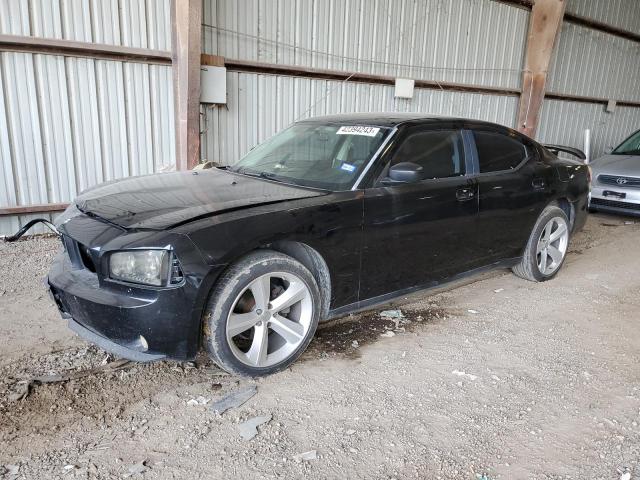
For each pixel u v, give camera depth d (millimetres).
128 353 2783
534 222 4723
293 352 3195
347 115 4352
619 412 2875
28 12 5414
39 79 5613
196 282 2682
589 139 11758
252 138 7270
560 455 2502
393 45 8398
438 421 2750
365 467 2381
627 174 7527
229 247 2773
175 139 6621
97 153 6152
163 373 3156
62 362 3256
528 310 4340
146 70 6230
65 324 3811
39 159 5812
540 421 2775
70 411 2748
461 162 4094
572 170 5121
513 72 10391
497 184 4227
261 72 7105
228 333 2879
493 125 4480
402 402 2920
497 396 3010
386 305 4375
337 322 3984
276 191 3338
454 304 4441
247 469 2344
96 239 2768
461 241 4055
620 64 12922
